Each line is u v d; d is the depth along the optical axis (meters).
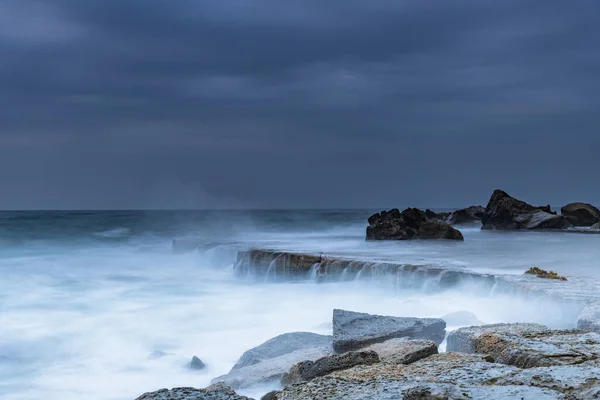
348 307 17.25
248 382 9.62
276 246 31.05
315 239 38.25
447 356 7.50
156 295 21.84
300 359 10.40
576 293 13.31
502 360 7.16
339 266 22.56
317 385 6.28
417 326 11.01
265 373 9.91
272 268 25.66
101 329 16.19
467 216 53.53
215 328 15.94
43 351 14.10
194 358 12.59
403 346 8.40
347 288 20.77
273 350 11.55
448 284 18.34
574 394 5.31
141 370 12.54
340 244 32.38
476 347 8.09
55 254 38.78
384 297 18.62
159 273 29.17
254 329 15.70
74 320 17.41
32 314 18.41
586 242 33.22
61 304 20.12
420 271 19.33
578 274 17.56
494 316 14.79
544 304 13.44
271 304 18.72
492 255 24.86
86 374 12.34
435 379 6.08
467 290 17.61
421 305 16.22
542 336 8.08
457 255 24.77
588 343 7.36
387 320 11.37
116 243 47.91
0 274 28.47
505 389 5.35
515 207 47.47
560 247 29.31
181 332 15.63
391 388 5.89
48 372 12.49
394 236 35.34
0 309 19.23
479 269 19.23
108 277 27.59
